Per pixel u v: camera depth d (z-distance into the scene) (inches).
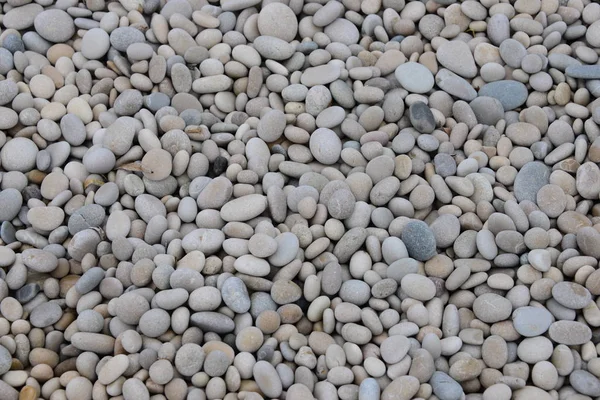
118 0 47.4
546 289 38.9
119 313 38.3
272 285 39.4
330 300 39.7
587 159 43.0
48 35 46.1
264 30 46.5
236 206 41.3
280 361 38.0
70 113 44.1
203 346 38.0
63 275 40.3
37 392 37.2
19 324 38.5
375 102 44.8
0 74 45.0
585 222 40.9
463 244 40.8
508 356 38.1
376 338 38.5
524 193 42.3
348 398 36.9
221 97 45.2
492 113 44.5
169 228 41.5
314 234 41.0
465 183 42.0
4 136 43.2
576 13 46.8
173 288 38.9
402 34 47.1
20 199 41.8
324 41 46.6
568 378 37.6
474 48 46.2
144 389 36.7
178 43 46.1
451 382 36.9
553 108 44.9
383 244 40.5
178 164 42.7
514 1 47.8
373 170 42.4
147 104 44.4
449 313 38.9
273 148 43.9
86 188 42.3
